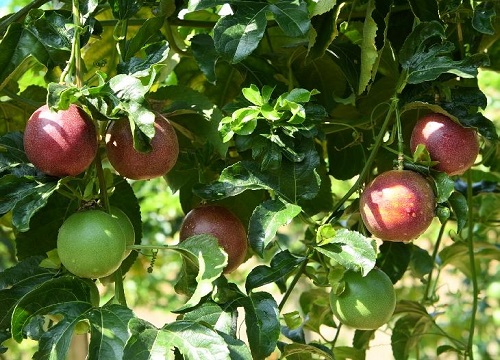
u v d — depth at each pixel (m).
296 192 1.06
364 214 1.06
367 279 1.06
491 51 1.27
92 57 1.30
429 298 1.38
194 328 0.96
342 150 1.29
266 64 1.20
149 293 2.64
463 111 1.08
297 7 1.05
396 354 1.33
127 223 1.04
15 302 1.04
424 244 2.61
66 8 1.17
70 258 0.98
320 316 1.32
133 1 1.08
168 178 1.22
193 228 1.10
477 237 1.49
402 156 1.06
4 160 1.02
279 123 1.06
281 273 1.04
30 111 1.24
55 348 0.96
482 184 1.33
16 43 1.06
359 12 1.19
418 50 1.07
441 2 1.11
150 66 1.02
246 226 1.20
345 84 1.23
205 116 1.11
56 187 0.98
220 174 1.11
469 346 1.28
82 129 0.98
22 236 1.15
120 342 0.96
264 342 1.00
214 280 1.02
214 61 1.11
